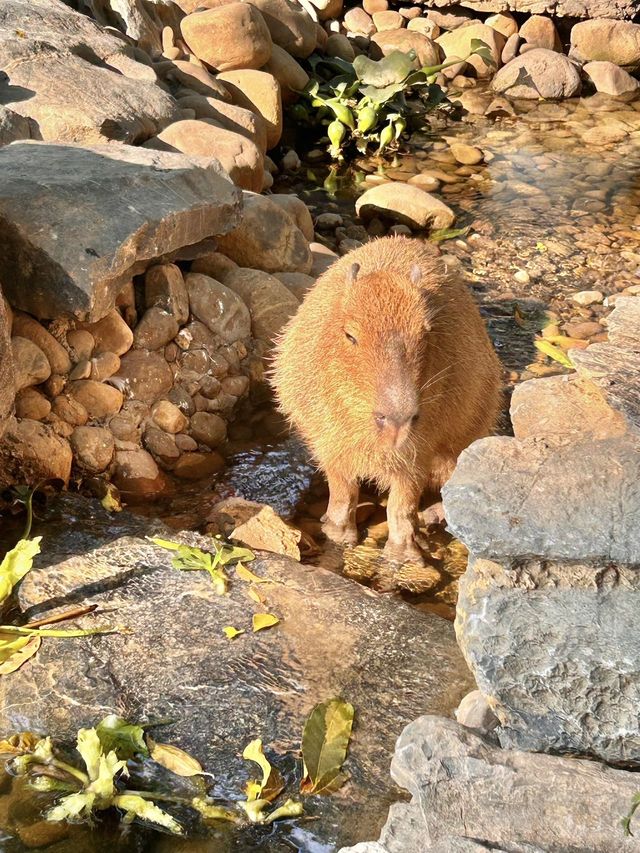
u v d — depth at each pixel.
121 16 5.19
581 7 6.12
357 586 3.92
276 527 4.04
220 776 3.14
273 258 4.57
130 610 3.80
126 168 4.30
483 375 4.12
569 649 2.81
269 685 3.46
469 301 4.12
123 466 4.16
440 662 3.60
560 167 5.40
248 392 4.38
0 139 4.46
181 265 4.48
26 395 4.12
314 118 5.59
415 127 5.68
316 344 4.03
